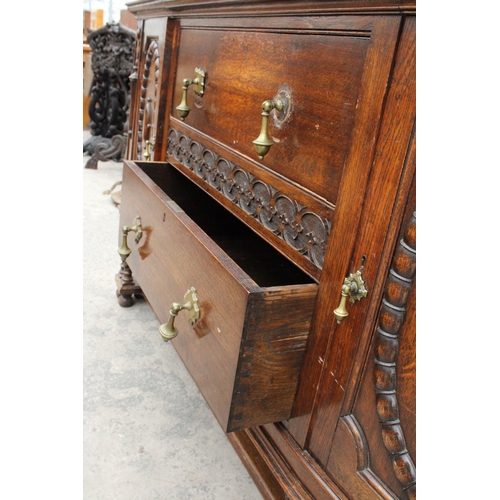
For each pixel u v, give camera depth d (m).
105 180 2.98
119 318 1.53
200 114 1.13
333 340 0.68
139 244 1.15
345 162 0.64
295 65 0.75
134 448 1.05
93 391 1.20
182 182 1.37
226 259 0.73
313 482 0.75
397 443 0.60
